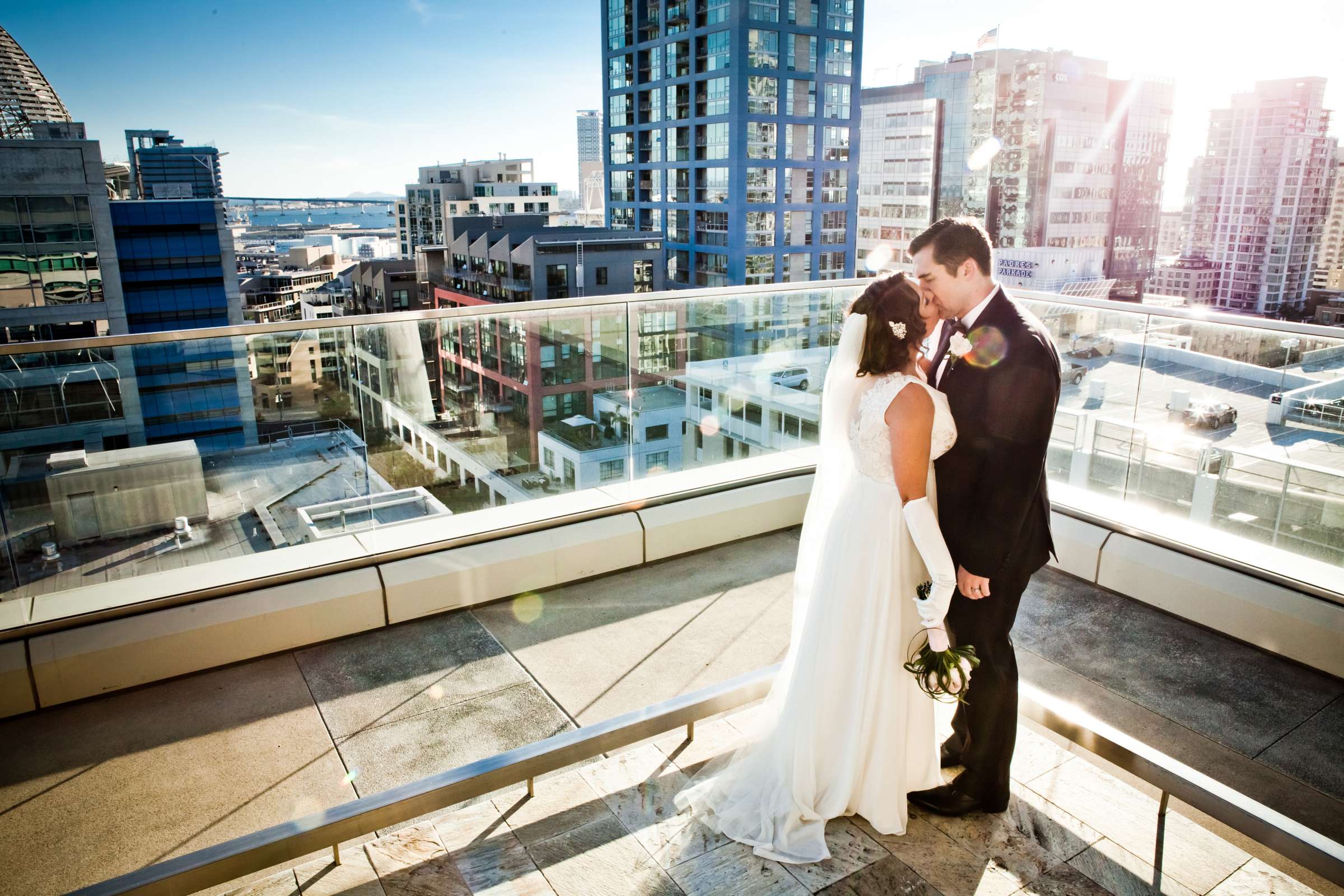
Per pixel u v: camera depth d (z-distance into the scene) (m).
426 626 3.46
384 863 2.07
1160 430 3.64
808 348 4.66
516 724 2.79
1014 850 2.10
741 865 2.04
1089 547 3.80
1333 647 3.04
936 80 127.44
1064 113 126.81
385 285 111.31
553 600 3.71
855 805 2.19
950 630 2.17
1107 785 2.36
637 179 100.44
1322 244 109.69
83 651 2.88
